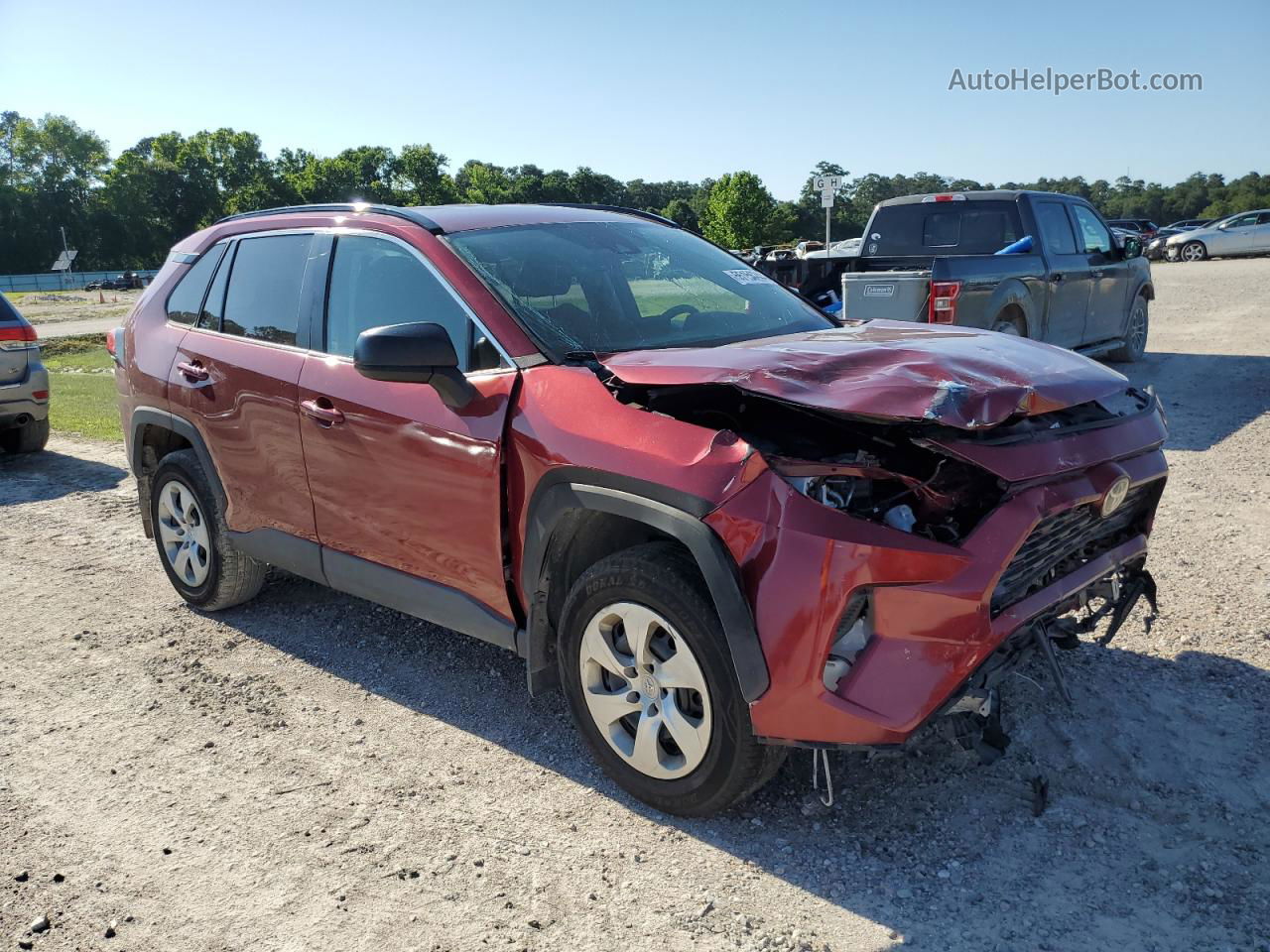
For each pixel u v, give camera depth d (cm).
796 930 253
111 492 780
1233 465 677
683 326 373
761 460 268
